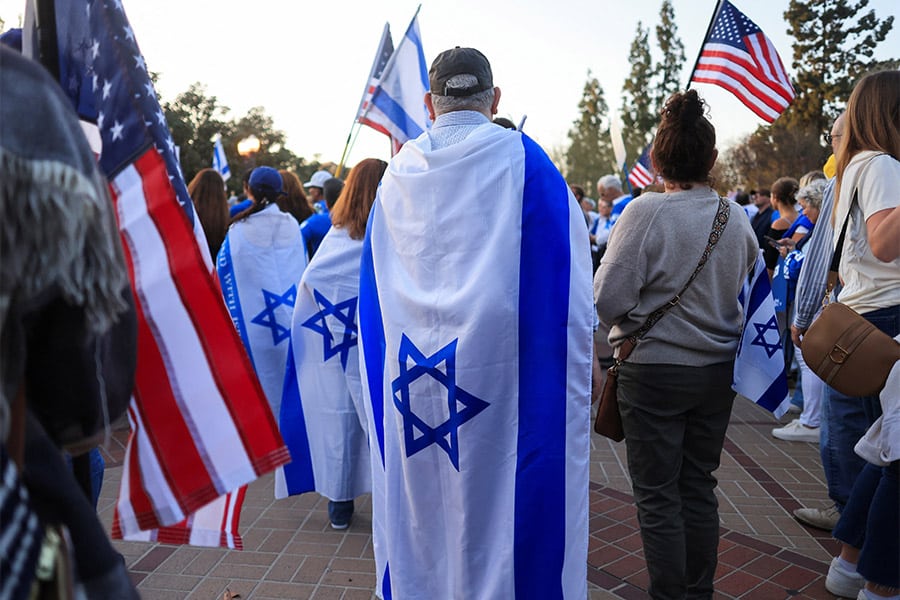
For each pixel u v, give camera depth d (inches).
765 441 186.7
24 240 32.3
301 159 1588.3
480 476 78.7
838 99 1306.6
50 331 36.9
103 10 55.6
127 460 52.8
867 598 99.2
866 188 92.0
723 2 177.0
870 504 103.1
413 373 80.3
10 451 34.2
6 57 33.6
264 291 160.6
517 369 78.0
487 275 77.4
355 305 129.3
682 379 91.8
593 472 165.3
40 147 33.1
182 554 124.3
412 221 81.3
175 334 52.9
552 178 79.8
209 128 1241.4
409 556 83.4
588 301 79.4
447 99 84.0
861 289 96.8
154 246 53.2
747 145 1428.4
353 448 131.9
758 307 98.0
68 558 35.5
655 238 90.7
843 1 1284.4
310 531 134.5
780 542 129.2
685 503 97.7
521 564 78.0
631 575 117.6
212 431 52.8
